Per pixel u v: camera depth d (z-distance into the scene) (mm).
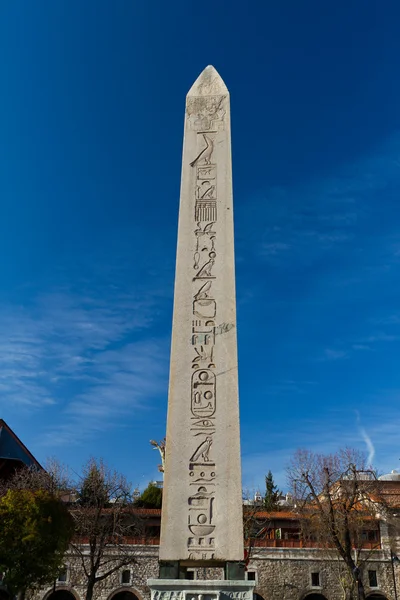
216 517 8711
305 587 43031
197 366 9742
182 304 10242
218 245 10727
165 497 8852
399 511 44438
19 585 24719
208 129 11930
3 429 38781
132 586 41156
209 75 12727
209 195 11227
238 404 9477
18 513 25016
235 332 9992
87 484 37969
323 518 37156
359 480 38844
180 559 8469
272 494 61938
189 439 9234
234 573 8352
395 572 43312
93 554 35188
